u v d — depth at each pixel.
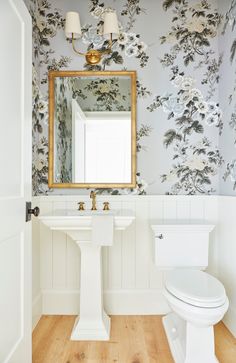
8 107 1.31
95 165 2.48
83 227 1.98
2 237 1.23
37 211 1.58
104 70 2.49
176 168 2.49
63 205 2.47
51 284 2.48
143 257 2.48
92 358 1.80
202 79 2.48
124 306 2.47
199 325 1.59
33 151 2.32
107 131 2.48
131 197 2.47
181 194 2.48
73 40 2.45
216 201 2.48
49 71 2.48
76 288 2.48
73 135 2.49
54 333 2.12
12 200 1.34
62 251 2.48
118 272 2.48
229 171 2.29
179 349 1.78
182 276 1.88
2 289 1.25
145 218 2.48
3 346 1.25
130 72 2.47
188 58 2.48
